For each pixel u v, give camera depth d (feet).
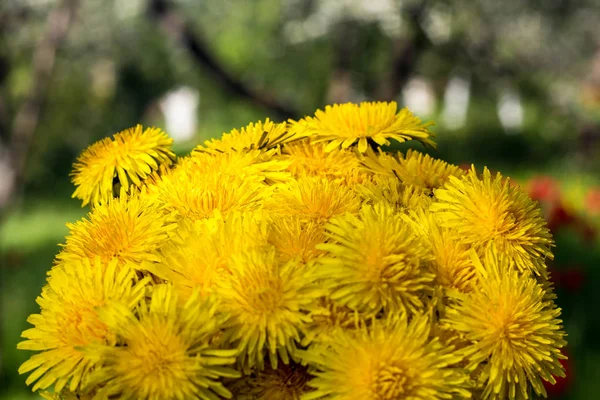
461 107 13.64
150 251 1.44
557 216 4.29
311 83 12.78
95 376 1.32
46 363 1.38
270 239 1.43
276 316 1.36
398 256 1.37
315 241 1.43
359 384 1.34
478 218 1.46
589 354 3.26
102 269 1.43
